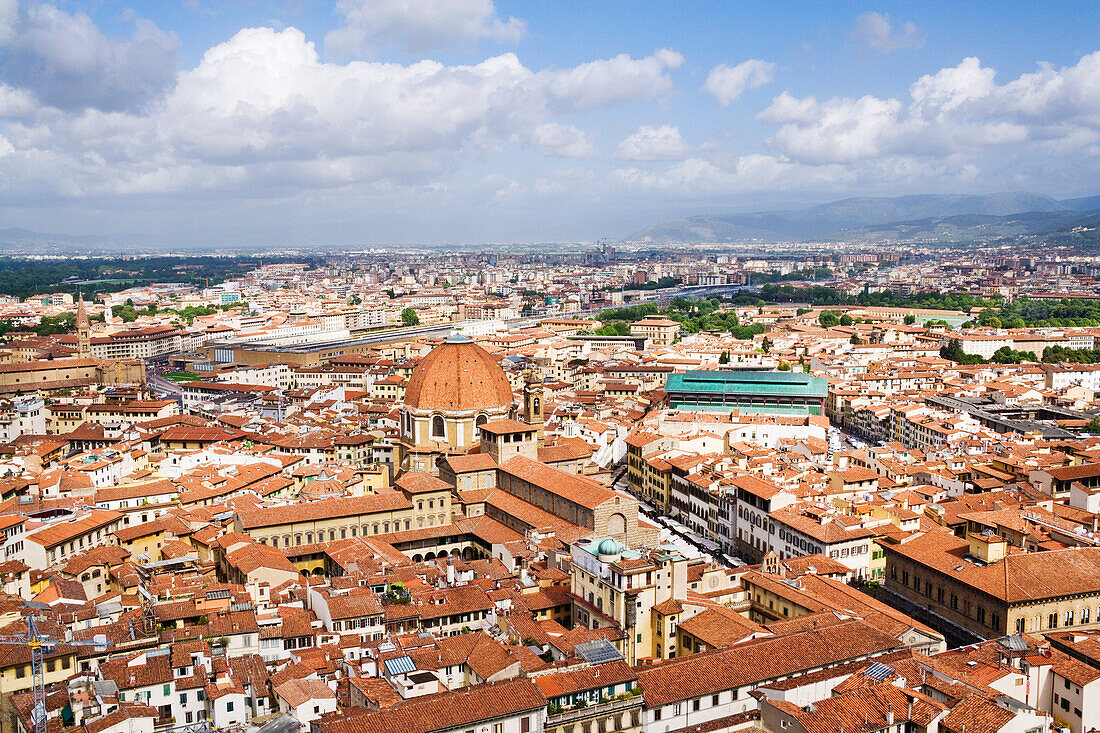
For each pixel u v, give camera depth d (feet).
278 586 647.15
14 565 652.07
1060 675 469.98
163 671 495.00
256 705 502.79
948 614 626.64
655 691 467.93
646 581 564.71
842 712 424.87
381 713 419.13
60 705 472.85
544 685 452.35
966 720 418.92
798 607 600.80
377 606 590.96
